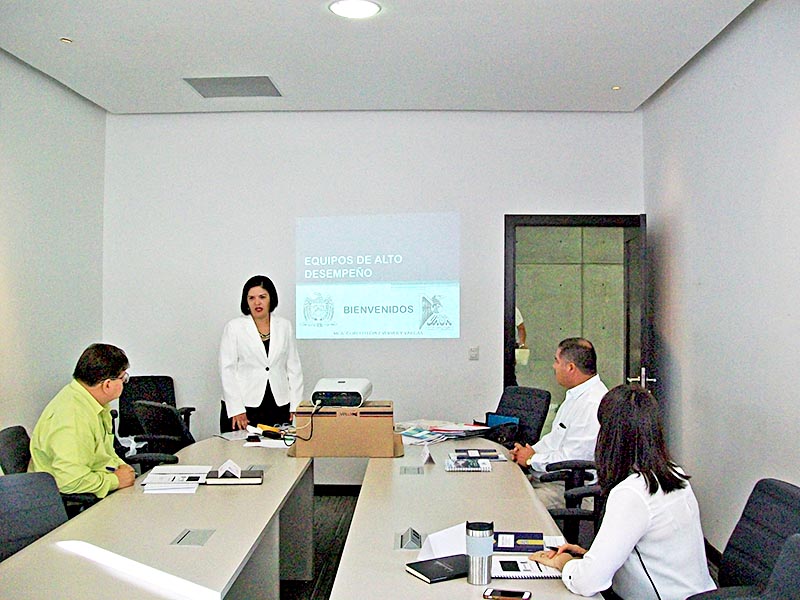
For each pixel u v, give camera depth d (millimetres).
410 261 6066
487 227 6039
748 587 2277
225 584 2133
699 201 4816
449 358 6051
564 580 2162
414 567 2254
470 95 5363
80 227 5676
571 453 3861
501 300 6035
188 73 4812
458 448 4176
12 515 2625
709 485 4664
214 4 3658
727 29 4355
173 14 3793
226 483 3289
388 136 6074
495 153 6043
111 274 6082
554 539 2543
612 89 5184
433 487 3281
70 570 2232
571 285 6027
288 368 5250
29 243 4930
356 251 6086
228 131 6105
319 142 6098
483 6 3684
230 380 5133
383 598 2059
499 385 6031
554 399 6031
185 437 4371
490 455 3926
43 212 5117
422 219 6059
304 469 3615
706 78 4699
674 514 2248
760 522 2479
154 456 3779
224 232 6105
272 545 3178
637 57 4469
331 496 6102
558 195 6023
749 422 4082
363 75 4871
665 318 5523
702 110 4766
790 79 3613
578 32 4043
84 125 5730
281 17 3832
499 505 2986
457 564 2287
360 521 2764
